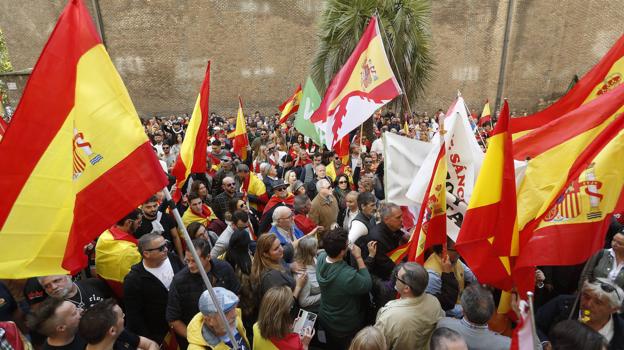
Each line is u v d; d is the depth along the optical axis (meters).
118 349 2.85
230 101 23.91
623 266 3.42
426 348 2.76
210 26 23.08
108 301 2.62
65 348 2.61
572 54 23.45
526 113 23.81
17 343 2.43
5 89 18.33
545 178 3.07
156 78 23.33
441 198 3.40
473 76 24.23
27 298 3.19
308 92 7.04
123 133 2.31
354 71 5.70
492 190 2.76
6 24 22.47
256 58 23.61
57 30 2.13
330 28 12.16
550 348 2.45
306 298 3.81
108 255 3.71
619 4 22.34
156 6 22.59
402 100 14.54
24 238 2.06
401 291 2.79
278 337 2.75
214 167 9.27
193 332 2.75
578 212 2.77
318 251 4.05
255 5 23.08
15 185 2.03
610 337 2.69
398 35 11.62
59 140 2.13
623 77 4.08
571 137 2.99
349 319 3.44
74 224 2.17
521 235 3.00
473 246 2.82
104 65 2.26
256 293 3.57
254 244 4.53
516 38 23.56
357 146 9.20
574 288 3.75
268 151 10.18
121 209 2.29
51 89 2.10
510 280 2.87
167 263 3.63
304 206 5.26
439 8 23.47
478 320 2.52
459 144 3.73
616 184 2.72
